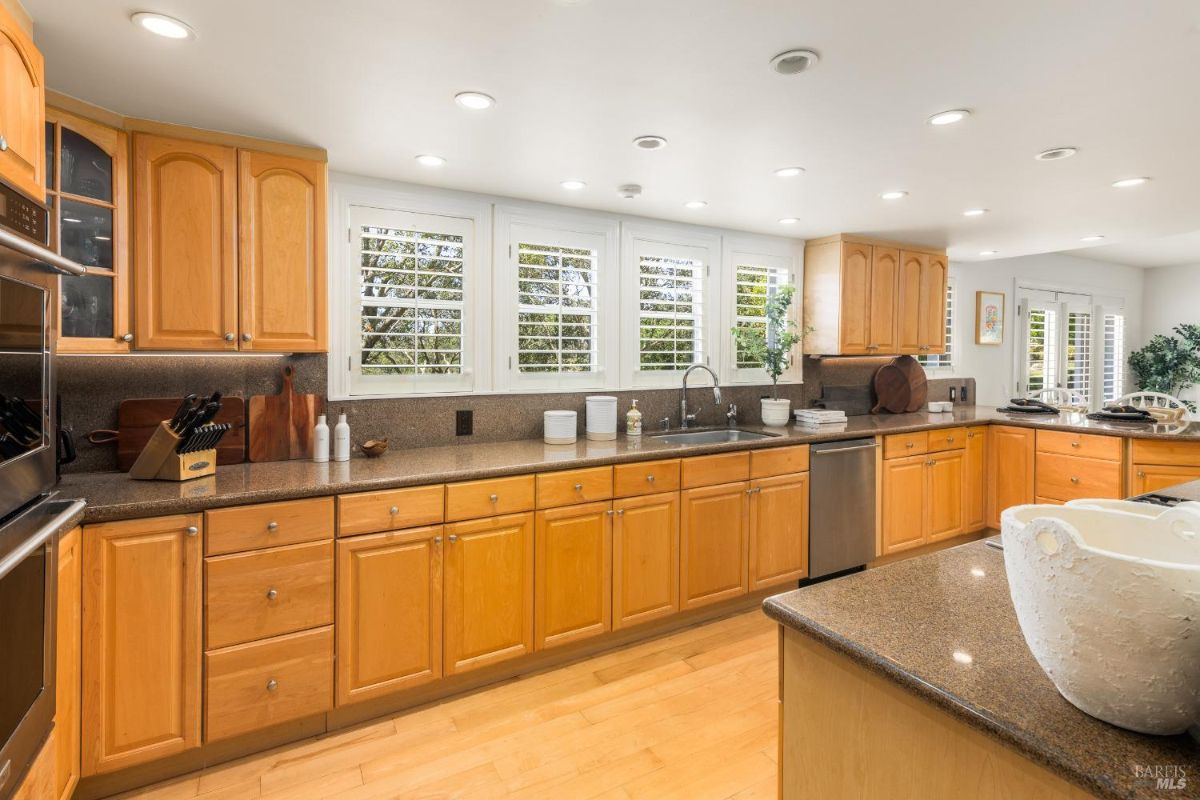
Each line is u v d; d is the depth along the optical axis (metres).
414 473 2.30
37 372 1.49
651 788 1.91
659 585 2.88
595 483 2.68
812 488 3.41
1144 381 6.83
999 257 5.05
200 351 2.23
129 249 2.09
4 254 1.31
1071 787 0.68
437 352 2.94
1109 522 0.84
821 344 4.16
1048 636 0.73
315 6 1.49
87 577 1.76
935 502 3.98
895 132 2.31
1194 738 0.69
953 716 0.77
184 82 1.88
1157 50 1.71
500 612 2.46
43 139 1.56
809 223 3.76
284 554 2.03
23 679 1.34
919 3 1.49
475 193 3.06
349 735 2.18
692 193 3.10
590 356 3.41
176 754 1.92
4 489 1.32
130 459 2.32
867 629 0.98
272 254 2.34
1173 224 3.81
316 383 2.70
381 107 2.07
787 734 1.07
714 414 3.90
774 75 1.86
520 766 2.01
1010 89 1.95
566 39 1.65
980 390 5.50
